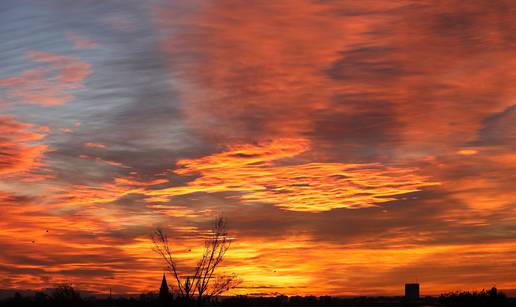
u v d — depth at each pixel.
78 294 62.69
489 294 89.31
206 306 50.88
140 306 54.31
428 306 96.88
